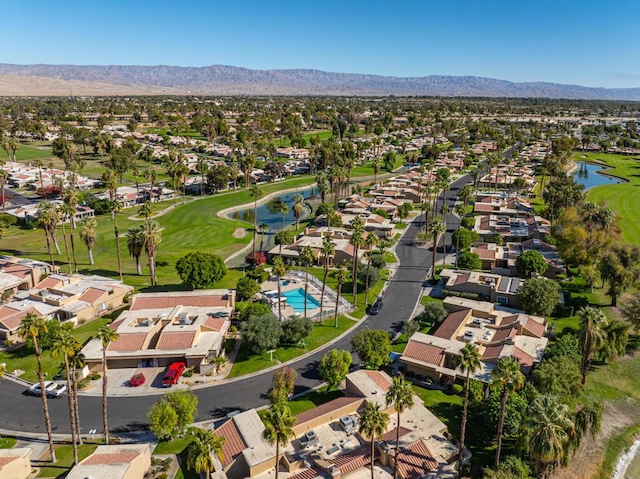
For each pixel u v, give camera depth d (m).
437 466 57.75
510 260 124.69
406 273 124.38
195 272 105.56
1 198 181.25
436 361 77.94
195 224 164.75
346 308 103.75
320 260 130.62
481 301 100.31
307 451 59.72
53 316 95.19
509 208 179.75
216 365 80.06
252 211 190.38
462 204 189.75
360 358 79.25
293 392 74.69
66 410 70.19
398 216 180.25
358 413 67.69
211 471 56.62
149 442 63.38
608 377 80.50
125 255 134.62
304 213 187.12
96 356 79.31
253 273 119.56
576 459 62.97
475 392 69.38
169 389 75.38
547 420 50.91
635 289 109.50
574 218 122.25
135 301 98.25
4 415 68.56
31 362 82.19
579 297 108.25
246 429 62.12
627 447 66.06
